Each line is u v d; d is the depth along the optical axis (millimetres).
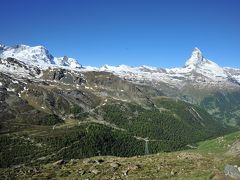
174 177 82438
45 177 93250
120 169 98125
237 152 120438
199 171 85938
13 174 100750
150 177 85125
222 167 89188
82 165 108000
